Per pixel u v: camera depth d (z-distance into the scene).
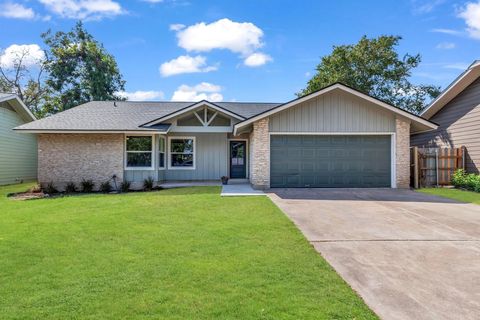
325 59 30.45
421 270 4.72
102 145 15.20
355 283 4.25
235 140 18.02
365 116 13.80
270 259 5.05
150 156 15.55
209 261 4.95
